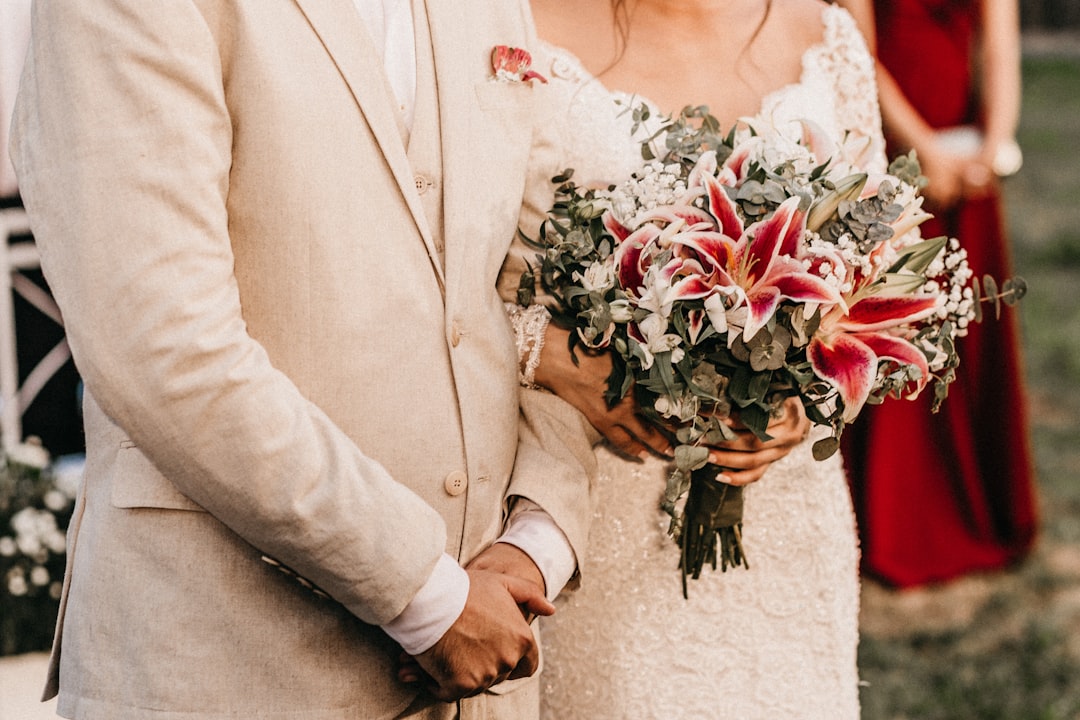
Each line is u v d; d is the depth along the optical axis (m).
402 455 1.64
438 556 1.56
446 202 1.70
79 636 1.59
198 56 1.50
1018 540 4.62
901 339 1.87
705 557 2.12
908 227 1.96
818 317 1.82
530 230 2.07
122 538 1.58
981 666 3.88
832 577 2.27
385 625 1.57
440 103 1.72
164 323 1.43
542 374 2.01
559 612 2.22
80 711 1.57
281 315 1.58
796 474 2.23
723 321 1.77
